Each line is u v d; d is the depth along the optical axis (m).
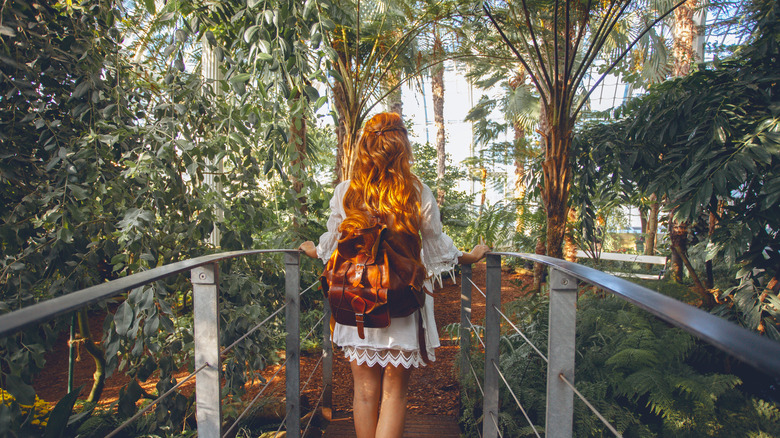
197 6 2.39
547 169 3.83
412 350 1.53
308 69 2.32
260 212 2.63
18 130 2.12
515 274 9.20
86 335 2.79
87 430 2.19
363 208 1.53
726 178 2.68
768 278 3.15
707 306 3.70
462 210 10.39
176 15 2.44
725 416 2.44
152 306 1.87
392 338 1.51
